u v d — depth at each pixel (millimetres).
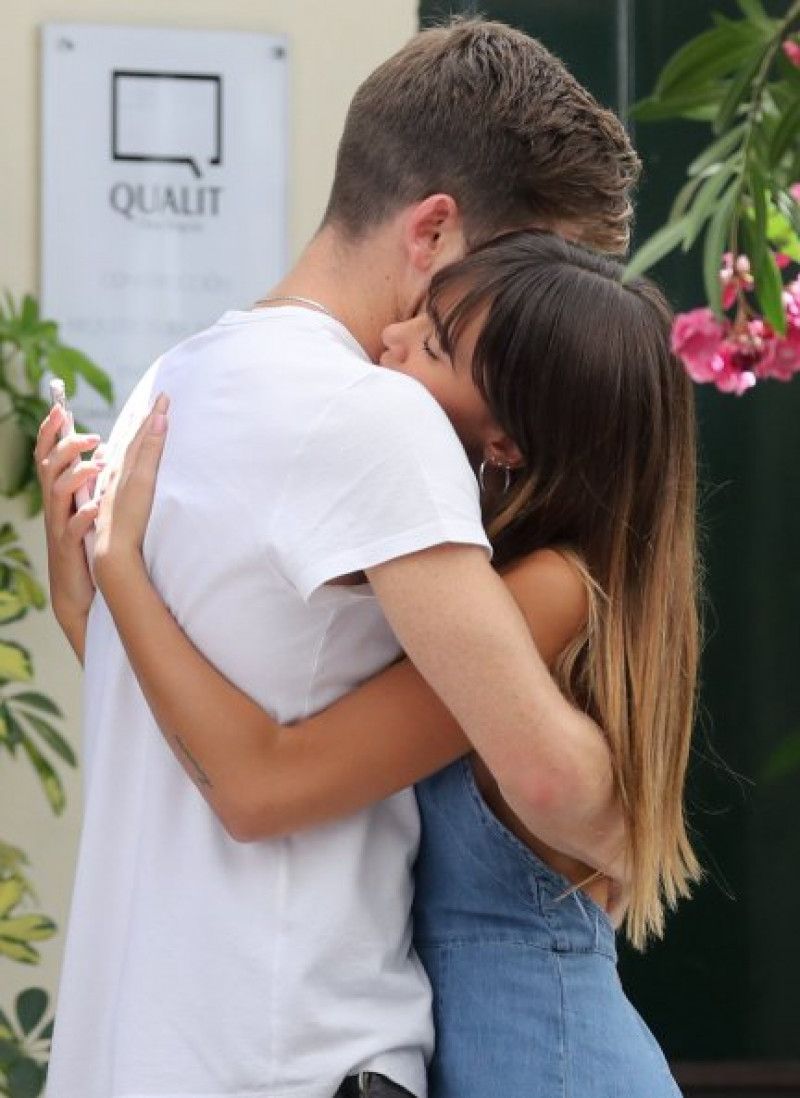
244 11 8992
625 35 9789
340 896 4820
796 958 10008
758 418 10000
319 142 9031
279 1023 4707
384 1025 4828
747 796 9984
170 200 8953
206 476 4871
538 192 5230
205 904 4801
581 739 4715
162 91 8938
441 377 5070
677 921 10000
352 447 4699
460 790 5039
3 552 8617
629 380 5098
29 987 8578
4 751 8805
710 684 9969
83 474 5441
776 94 4320
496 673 4641
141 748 5066
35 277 8891
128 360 8922
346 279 5250
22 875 8414
